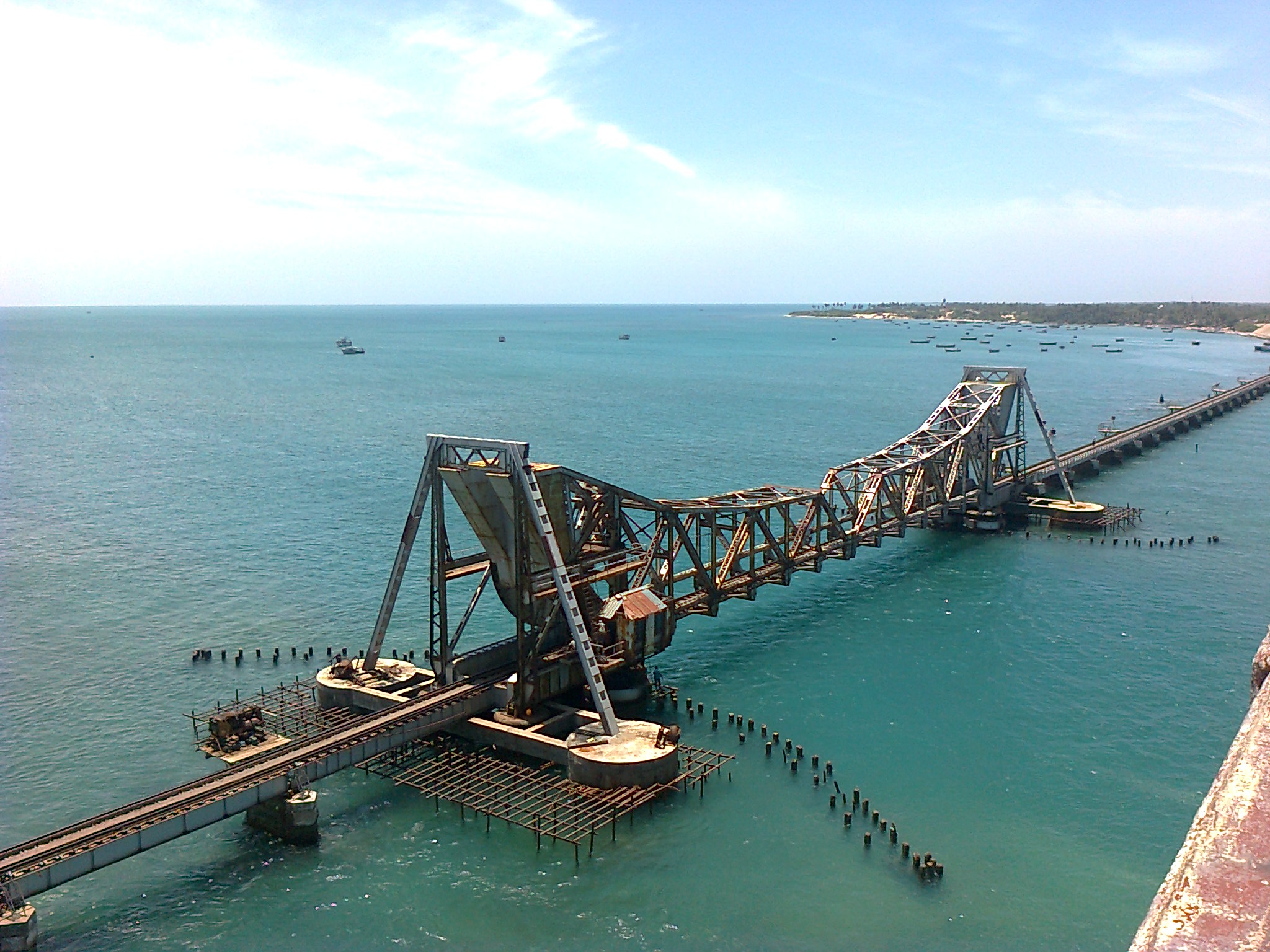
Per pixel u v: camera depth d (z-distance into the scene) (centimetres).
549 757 5484
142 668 6994
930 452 10462
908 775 5491
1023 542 10850
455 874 4544
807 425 19550
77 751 5756
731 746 5828
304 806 4738
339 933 4131
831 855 4716
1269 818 616
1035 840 4844
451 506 12031
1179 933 516
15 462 14838
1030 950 4038
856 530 9119
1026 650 7438
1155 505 12656
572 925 4191
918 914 4275
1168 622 8075
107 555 9794
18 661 7081
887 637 7725
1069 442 18062
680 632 7894
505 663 6362
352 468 14475
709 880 4509
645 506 6806
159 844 4275
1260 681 893
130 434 17838
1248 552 10312
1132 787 5350
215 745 5431
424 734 5478
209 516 11425
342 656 6531
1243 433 18825
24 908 3928
